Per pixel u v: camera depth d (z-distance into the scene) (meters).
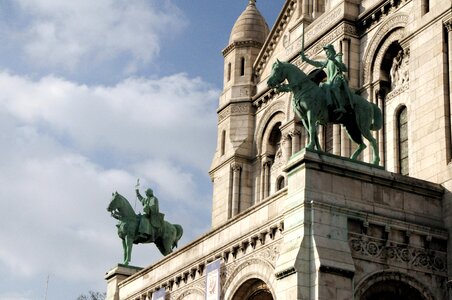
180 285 43.22
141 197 53.50
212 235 41.09
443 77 39.03
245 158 55.50
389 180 35.78
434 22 40.25
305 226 33.44
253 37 58.25
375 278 34.03
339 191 34.59
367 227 34.44
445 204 36.62
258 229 37.34
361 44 47.53
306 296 32.44
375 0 46.88
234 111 56.88
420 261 35.31
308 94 36.03
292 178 34.94
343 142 46.44
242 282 37.91
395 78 45.31
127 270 51.16
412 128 40.09
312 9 52.53
